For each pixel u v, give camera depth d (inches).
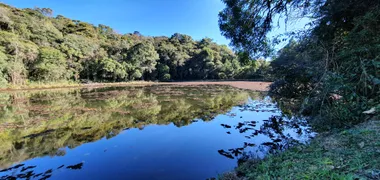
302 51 173.6
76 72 995.9
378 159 57.4
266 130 169.6
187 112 268.5
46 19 1174.3
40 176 101.4
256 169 84.9
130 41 1555.1
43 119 233.8
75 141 155.6
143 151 132.9
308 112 184.9
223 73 1369.3
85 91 647.8
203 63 1488.7
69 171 106.3
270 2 158.9
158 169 106.8
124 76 1190.3
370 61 98.1
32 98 448.5
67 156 126.5
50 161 119.3
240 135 160.7
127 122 216.4
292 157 84.8
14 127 199.0
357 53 110.3
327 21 140.2
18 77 721.0
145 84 1098.1
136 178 97.8
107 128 193.0
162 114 258.1
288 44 184.5
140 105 337.7
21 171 107.0
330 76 119.0
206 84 967.6
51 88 783.7
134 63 1262.3
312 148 89.8
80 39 1085.8
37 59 786.2
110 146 143.3
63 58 889.5
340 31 142.1
